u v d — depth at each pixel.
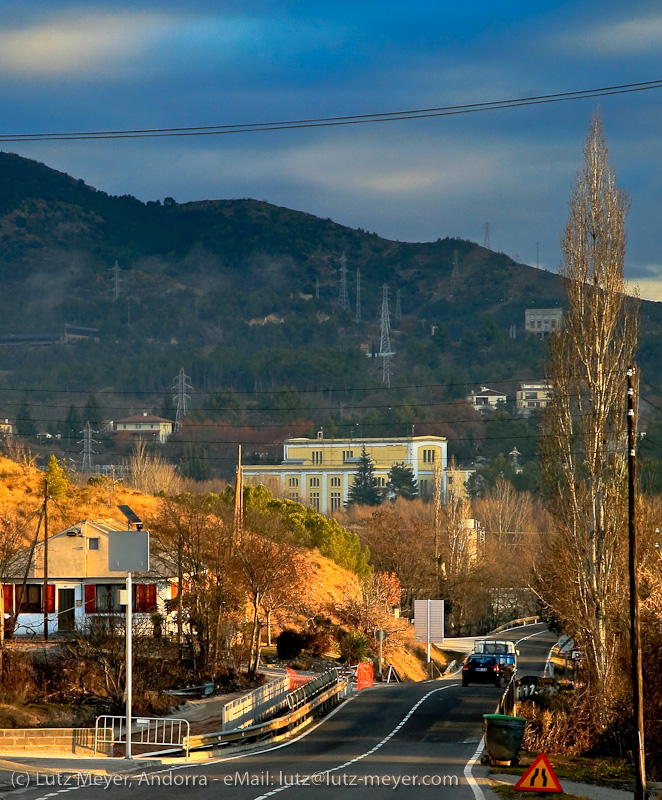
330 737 53.84
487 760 44.25
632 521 41.03
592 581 59.16
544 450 62.84
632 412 41.72
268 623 91.62
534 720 55.50
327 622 103.44
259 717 56.41
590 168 64.12
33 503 116.56
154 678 66.94
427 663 112.12
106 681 60.00
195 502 92.25
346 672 79.00
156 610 82.75
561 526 61.28
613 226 63.44
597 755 52.50
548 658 110.31
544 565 74.56
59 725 54.03
